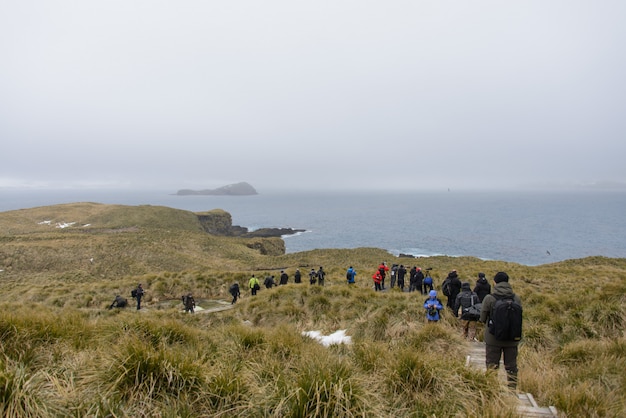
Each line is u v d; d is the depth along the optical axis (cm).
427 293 2127
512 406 505
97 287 2709
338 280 2805
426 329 1024
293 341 845
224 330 1003
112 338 773
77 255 5000
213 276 2884
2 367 461
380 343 948
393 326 1247
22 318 725
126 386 498
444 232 12962
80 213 9900
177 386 517
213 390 513
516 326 652
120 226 8744
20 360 558
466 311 1075
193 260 5606
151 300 2470
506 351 678
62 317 894
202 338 923
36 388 450
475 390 571
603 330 1075
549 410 551
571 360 842
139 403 473
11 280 3897
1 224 8206
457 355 865
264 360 688
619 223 15250
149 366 521
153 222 9781
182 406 477
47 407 422
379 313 1348
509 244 10044
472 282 2516
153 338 809
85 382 505
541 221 16500
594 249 9050
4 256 4688
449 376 588
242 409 490
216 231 11825
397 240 11119
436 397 560
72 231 7744
